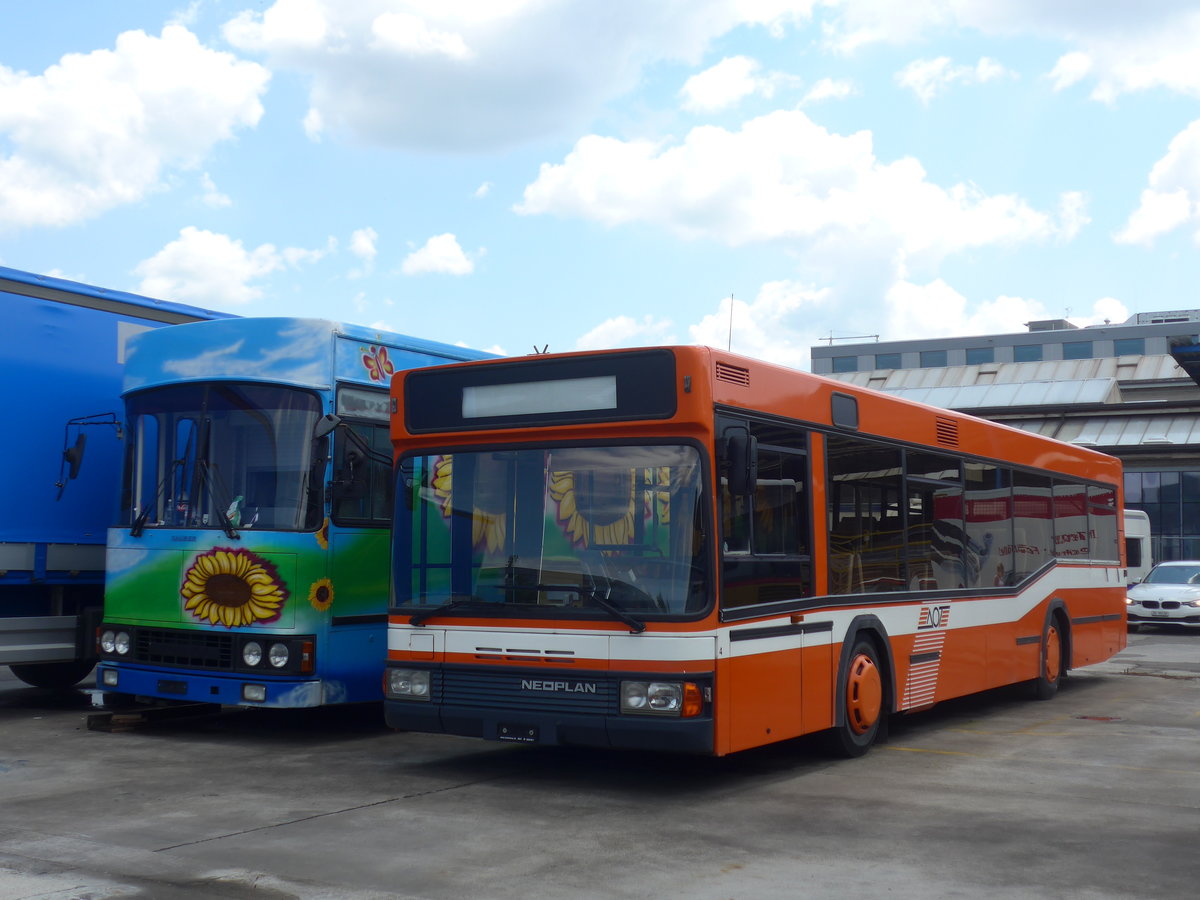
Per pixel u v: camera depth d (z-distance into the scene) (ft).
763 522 28.96
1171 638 88.94
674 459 27.20
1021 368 201.05
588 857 21.88
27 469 38.78
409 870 20.93
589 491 27.86
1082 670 62.23
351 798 27.17
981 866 21.34
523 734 27.61
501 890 19.70
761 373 29.43
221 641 34.76
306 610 34.32
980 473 42.52
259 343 35.55
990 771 31.07
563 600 27.58
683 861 21.62
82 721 39.37
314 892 19.53
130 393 37.47
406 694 29.35
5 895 19.12
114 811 25.66
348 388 36.14
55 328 39.91
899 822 24.93
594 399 28.04
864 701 33.06
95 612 40.75
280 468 35.01
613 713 26.63
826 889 19.84
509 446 28.99
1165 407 153.69
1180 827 24.50
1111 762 32.63
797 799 27.30
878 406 35.47
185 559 35.50
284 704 33.78
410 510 30.14
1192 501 150.51
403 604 29.73
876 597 34.24
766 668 28.48
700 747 26.00
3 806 26.16
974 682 40.86
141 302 42.88
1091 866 21.36
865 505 34.19
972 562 41.27
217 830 23.89
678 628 26.30
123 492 37.17
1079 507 53.11
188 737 36.24
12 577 38.17
